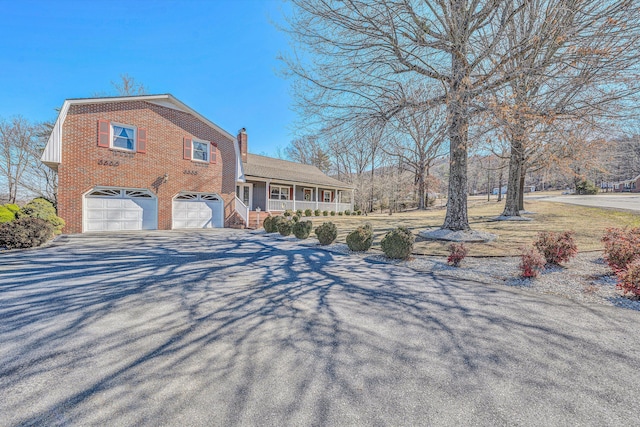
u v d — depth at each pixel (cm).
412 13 752
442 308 418
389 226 1447
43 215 1073
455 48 715
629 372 257
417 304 435
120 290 489
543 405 213
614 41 554
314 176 2658
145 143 1399
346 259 777
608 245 593
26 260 719
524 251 596
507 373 255
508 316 388
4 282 530
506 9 671
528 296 472
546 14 587
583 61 567
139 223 1397
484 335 331
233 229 1572
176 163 1509
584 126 662
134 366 263
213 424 192
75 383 237
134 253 828
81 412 203
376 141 948
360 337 324
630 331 342
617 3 558
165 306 416
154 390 228
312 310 407
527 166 1532
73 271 617
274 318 378
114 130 1320
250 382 239
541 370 260
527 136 668
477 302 443
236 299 450
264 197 2155
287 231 1262
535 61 673
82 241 1028
